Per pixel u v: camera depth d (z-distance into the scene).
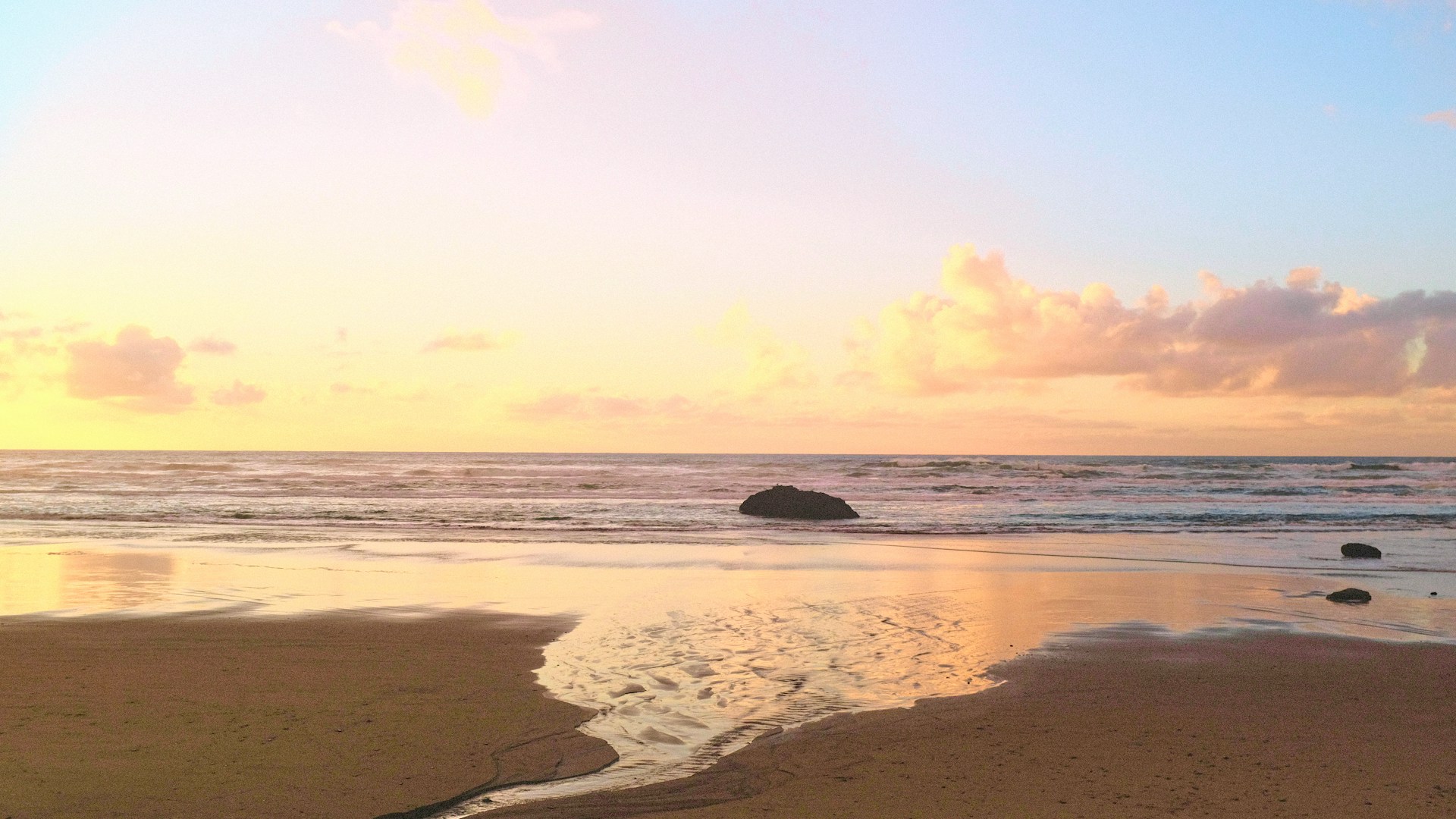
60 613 12.88
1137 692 9.06
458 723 7.67
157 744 6.92
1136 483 54.91
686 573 18.05
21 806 5.64
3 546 21.61
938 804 6.01
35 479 50.78
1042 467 71.69
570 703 8.40
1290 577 18.23
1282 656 10.88
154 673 9.21
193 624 12.06
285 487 46.00
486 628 12.07
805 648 11.02
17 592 14.79
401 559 19.89
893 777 6.56
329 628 11.92
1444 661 10.69
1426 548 24.00
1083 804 6.00
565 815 5.82
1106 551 22.84
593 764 6.79
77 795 5.84
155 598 14.31
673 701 8.52
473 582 16.52
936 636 11.86
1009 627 12.59
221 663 9.77
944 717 8.11
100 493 40.56
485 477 58.56
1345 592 15.29
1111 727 7.84
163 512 31.50
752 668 9.91
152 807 5.69
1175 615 13.73
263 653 10.31
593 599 14.61
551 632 11.84
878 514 34.97
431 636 11.46
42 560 18.89
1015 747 7.26
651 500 40.78
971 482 56.28
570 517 31.72
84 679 8.90
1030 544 24.39
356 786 6.16
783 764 6.84
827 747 7.24
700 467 80.56
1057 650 11.11
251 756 6.71
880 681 9.44
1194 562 20.78
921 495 45.88
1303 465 80.19
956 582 16.97
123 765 6.43
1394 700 8.83
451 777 6.40
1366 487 51.59
